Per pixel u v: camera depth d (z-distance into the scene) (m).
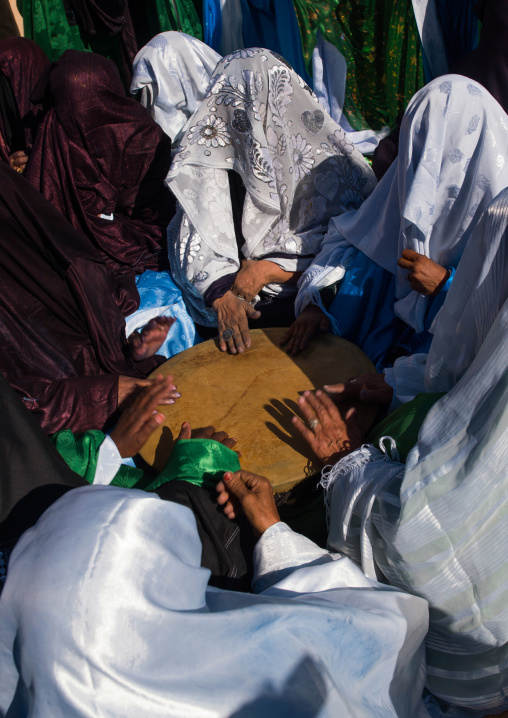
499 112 2.14
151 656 0.98
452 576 1.38
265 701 1.03
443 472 1.38
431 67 5.06
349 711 1.10
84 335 2.56
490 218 1.52
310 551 1.50
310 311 2.52
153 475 2.01
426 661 1.55
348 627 1.15
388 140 3.21
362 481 1.55
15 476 1.43
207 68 4.58
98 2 5.21
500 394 1.33
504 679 1.47
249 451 1.94
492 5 3.09
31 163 3.24
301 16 4.68
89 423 2.20
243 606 1.14
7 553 1.37
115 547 1.00
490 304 1.57
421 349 2.43
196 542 1.18
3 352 2.35
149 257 3.22
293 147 2.78
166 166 3.40
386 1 4.61
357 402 2.09
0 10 5.16
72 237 2.54
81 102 3.12
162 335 2.60
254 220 2.83
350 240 2.62
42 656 0.95
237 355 2.39
